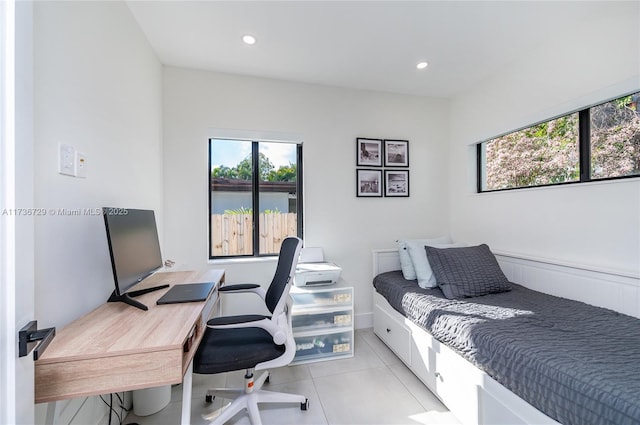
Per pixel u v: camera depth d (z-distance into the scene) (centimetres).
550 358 106
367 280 282
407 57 221
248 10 167
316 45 204
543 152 215
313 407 162
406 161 294
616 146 169
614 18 162
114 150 147
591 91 175
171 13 169
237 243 259
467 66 236
